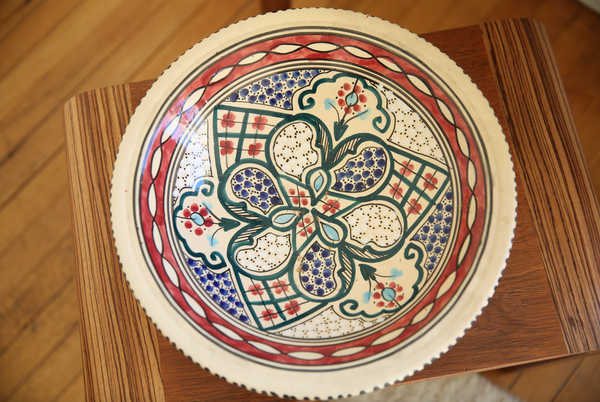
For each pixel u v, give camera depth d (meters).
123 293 0.65
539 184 0.67
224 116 0.66
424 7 1.43
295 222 0.68
